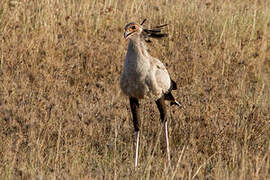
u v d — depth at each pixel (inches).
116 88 1077.8
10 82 991.0
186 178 693.3
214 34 1387.8
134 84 773.3
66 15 1334.9
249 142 848.3
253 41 1354.6
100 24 1343.5
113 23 1349.7
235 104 952.3
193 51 1206.9
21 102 861.2
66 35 1233.4
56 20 1275.8
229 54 1266.0
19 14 1277.1
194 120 879.7
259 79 1242.6
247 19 1467.8
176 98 983.6
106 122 884.6
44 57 1128.2
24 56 1109.1
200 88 989.8
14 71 1052.5
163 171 697.0
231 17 1443.2
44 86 975.6
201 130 861.8
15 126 796.0
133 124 849.5
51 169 695.1
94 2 1385.3
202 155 793.6
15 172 685.9
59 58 1135.0
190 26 1387.8
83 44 1194.0
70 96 935.7
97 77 1125.1
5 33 1192.8
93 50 1175.0
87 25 1314.0
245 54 1309.1
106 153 783.1
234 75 1130.0
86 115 866.1
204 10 1467.8
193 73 1127.0
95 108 898.1
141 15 1421.0
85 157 773.9
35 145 771.4
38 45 1154.0
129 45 764.6
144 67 759.7
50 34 1214.9
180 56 1191.6
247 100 978.7
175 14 1418.6
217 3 1550.2
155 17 1423.5
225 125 858.8
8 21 1230.3
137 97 794.8
